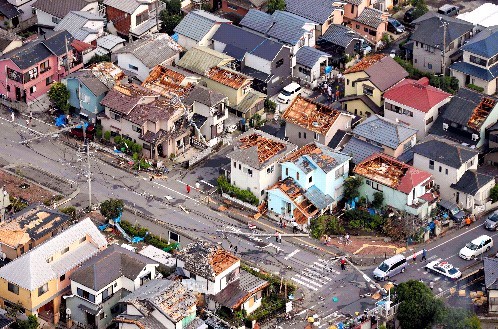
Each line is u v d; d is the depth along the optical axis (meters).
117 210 139.12
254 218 143.50
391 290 129.50
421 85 157.25
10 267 125.38
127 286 126.56
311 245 139.12
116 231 140.12
